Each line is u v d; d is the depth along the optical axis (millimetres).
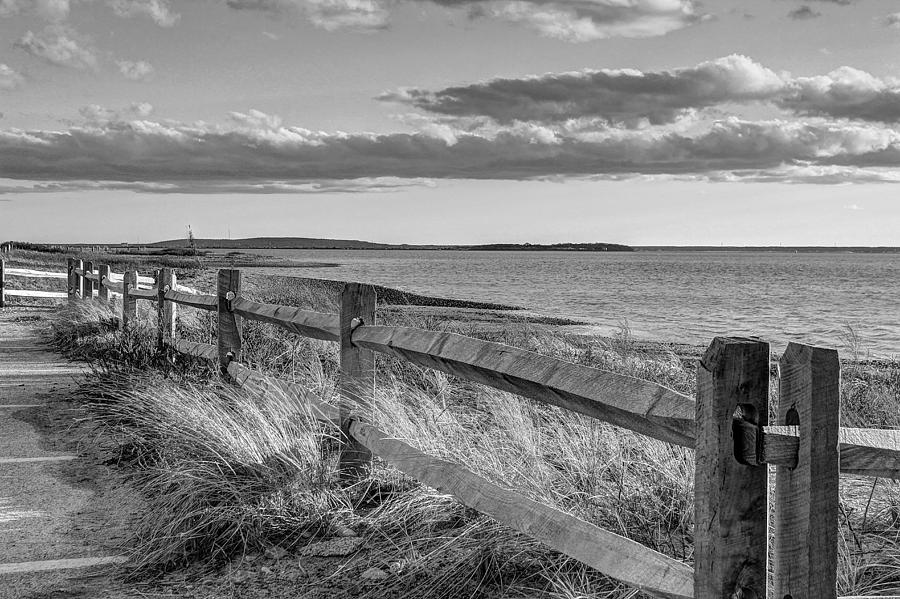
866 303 40219
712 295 47250
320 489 4895
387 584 3955
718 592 2299
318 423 5629
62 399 8859
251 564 4266
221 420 5758
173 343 9711
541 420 6320
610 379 2955
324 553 4344
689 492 4375
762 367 2318
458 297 41156
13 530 4879
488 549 3982
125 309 12617
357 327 5211
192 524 4582
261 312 6922
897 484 4574
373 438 4922
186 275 36031
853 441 2318
